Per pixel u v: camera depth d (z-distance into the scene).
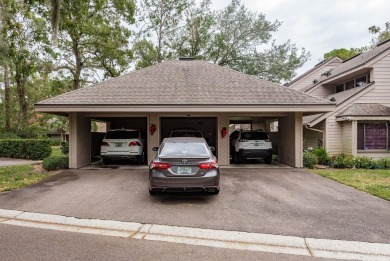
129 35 24.03
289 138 12.44
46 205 6.14
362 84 15.70
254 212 5.67
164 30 28.30
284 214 5.54
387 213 5.57
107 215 5.50
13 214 5.59
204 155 6.64
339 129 14.40
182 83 12.41
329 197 6.80
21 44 9.58
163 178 6.23
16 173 10.13
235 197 6.82
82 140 11.98
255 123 18.55
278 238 4.44
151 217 5.39
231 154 14.68
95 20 22.02
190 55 27.83
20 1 9.36
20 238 4.46
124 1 22.33
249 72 26.50
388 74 14.19
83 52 24.31
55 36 8.03
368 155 13.66
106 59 24.98
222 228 4.84
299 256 3.88
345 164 11.91
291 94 11.43
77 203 6.29
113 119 16.78
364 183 8.26
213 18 27.48
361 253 3.96
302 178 9.23
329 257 3.85
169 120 16.62
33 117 36.84
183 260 3.74
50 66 21.83
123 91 11.41
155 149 9.27
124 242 4.32
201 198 6.73
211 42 27.42
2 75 29.45
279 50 26.42
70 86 25.66
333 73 18.47
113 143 11.88
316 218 5.31
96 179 8.98
